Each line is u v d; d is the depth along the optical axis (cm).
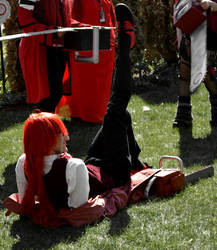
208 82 642
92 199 398
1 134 650
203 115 714
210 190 434
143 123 685
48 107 552
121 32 413
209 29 588
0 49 808
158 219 380
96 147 441
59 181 361
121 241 346
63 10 527
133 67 888
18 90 822
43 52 534
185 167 508
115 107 414
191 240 343
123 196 403
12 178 497
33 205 377
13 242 355
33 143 359
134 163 453
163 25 927
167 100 805
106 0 628
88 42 496
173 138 615
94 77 658
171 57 972
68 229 369
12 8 780
